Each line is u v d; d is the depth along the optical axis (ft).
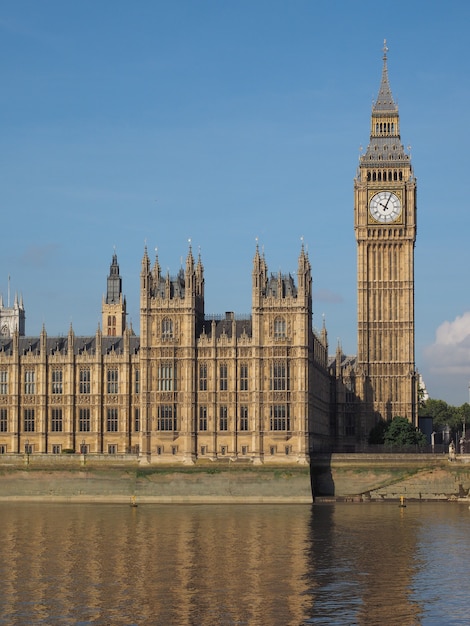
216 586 359.25
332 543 454.40
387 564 400.88
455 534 483.92
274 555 421.59
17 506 631.97
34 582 365.81
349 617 318.24
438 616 319.47
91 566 395.96
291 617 318.24
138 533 488.02
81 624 309.63
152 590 352.90
